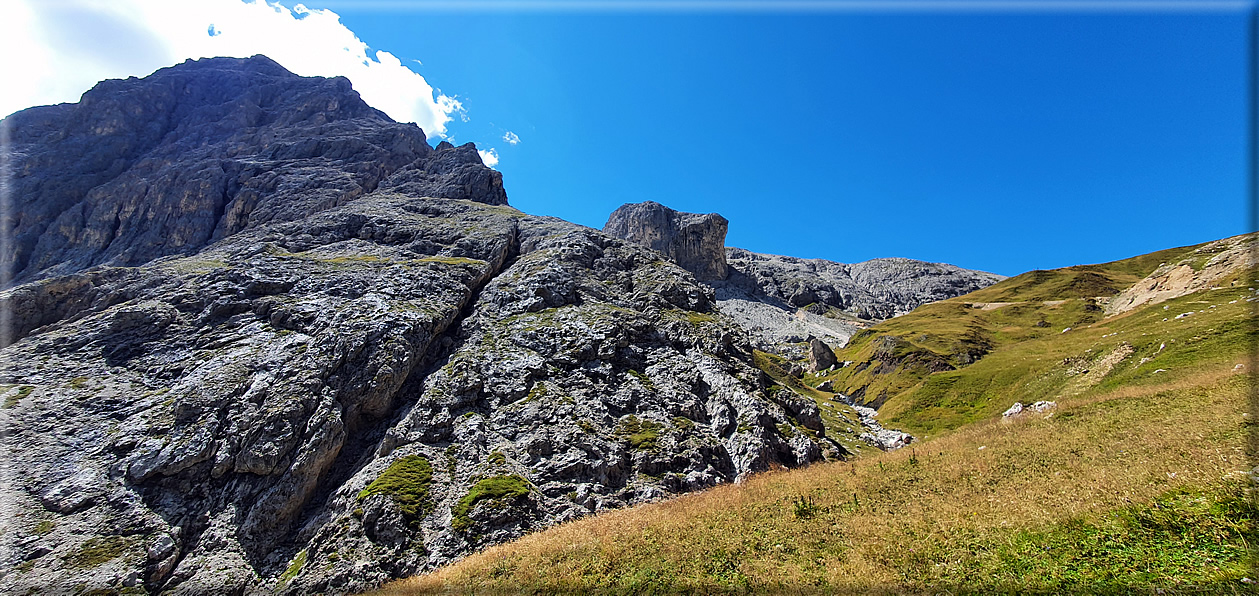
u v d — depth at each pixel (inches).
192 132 5895.7
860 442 2768.2
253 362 2260.1
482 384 2443.4
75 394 2146.9
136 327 2549.2
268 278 2928.2
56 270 4178.2
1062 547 762.2
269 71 7578.7
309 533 1768.0
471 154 5841.5
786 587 820.6
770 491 1336.1
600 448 2130.9
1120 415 1328.7
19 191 4724.4
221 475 1846.7
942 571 780.0
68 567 1498.5
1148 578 640.4
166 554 1600.6
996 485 1088.8
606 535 1167.0
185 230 4448.8
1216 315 2285.9
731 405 2529.5
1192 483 813.9
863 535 964.6
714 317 3636.8
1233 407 1104.8
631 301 3489.2
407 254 3666.3
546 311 3095.5
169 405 2041.1
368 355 2393.0
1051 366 2989.7
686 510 1283.2
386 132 6102.4
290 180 4955.7
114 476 1781.5
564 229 4237.2
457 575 1151.0
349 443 2159.2
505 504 1765.5
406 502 1769.2
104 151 5315.0
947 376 3617.1
